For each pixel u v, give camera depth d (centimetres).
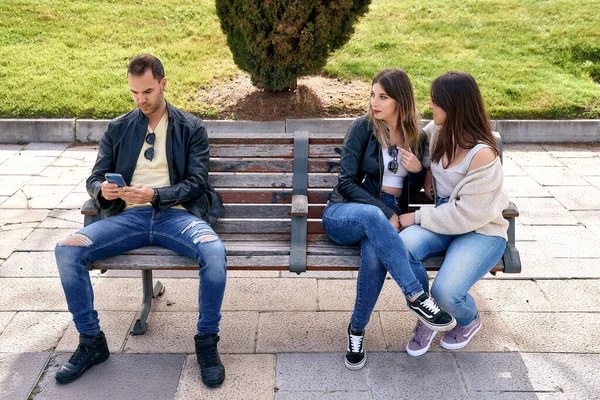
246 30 603
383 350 317
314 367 303
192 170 320
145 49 783
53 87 675
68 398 281
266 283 383
